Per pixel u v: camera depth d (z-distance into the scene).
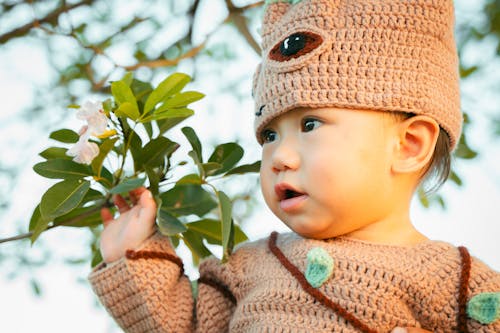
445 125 1.75
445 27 1.79
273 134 1.79
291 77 1.69
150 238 1.79
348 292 1.62
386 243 1.72
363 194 1.66
